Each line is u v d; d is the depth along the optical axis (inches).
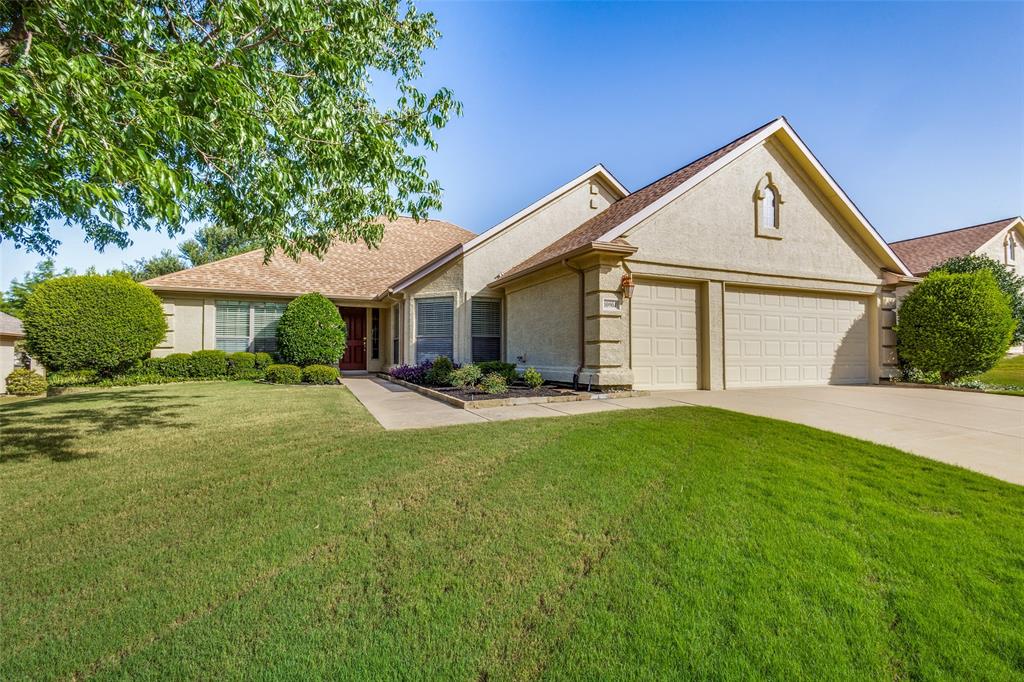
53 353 478.0
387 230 831.1
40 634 83.4
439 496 143.9
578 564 105.8
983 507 133.6
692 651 78.7
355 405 328.8
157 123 145.9
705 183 401.4
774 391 388.5
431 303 527.2
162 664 76.4
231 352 601.3
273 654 78.3
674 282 394.6
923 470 164.9
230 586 97.5
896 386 441.7
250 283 613.3
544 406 307.0
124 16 152.4
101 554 110.3
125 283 518.6
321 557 108.9
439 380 427.8
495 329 516.1
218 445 208.2
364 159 225.0
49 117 131.8
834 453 185.0
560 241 505.7
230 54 177.3
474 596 94.1
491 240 515.8
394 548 112.7
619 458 178.2
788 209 436.8
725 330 406.9
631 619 86.8
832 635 82.6
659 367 386.9
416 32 257.6
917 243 887.1
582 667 75.5
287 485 154.7
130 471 171.3
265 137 183.9
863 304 482.0
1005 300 429.7
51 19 147.9
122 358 505.0
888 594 94.3
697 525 122.8
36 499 144.1
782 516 127.8
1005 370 561.0
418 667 75.8
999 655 78.1
